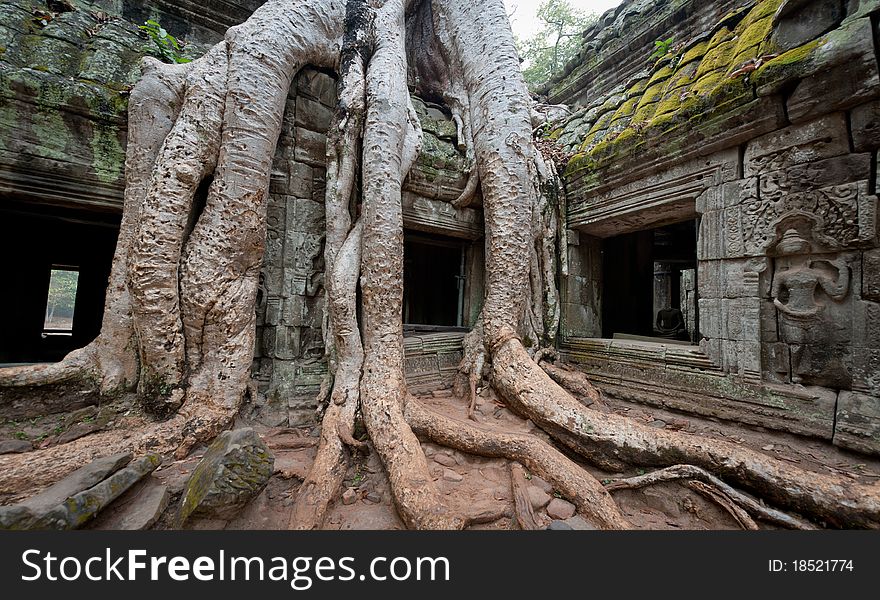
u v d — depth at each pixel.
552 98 9.64
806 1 3.28
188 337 3.32
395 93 4.20
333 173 4.09
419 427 3.47
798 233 3.28
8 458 2.39
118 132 3.38
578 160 5.35
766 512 2.39
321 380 4.21
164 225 3.13
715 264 3.89
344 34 4.39
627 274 7.67
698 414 3.90
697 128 3.90
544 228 5.35
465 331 5.61
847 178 3.02
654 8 7.31
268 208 4.07
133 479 2.21
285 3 3.97
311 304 4.30
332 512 2.61
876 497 2.20
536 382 3.75
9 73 2.89
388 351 3.84
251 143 3.49
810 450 3.13
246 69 3.52
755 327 3.55
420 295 9.30
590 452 3.14
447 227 5.23
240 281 3.52
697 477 2.67
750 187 3.59
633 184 4.72
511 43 4.98
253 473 2.15
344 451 3.12
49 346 6.55
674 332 9.74
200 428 3.11
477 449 3.16
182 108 3.41
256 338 4.03
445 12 5.55
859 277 2.99
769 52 3.52
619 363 4.78
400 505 2.49
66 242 6.33
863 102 2.94
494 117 4.71
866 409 2.91
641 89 5.26
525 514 2.47
